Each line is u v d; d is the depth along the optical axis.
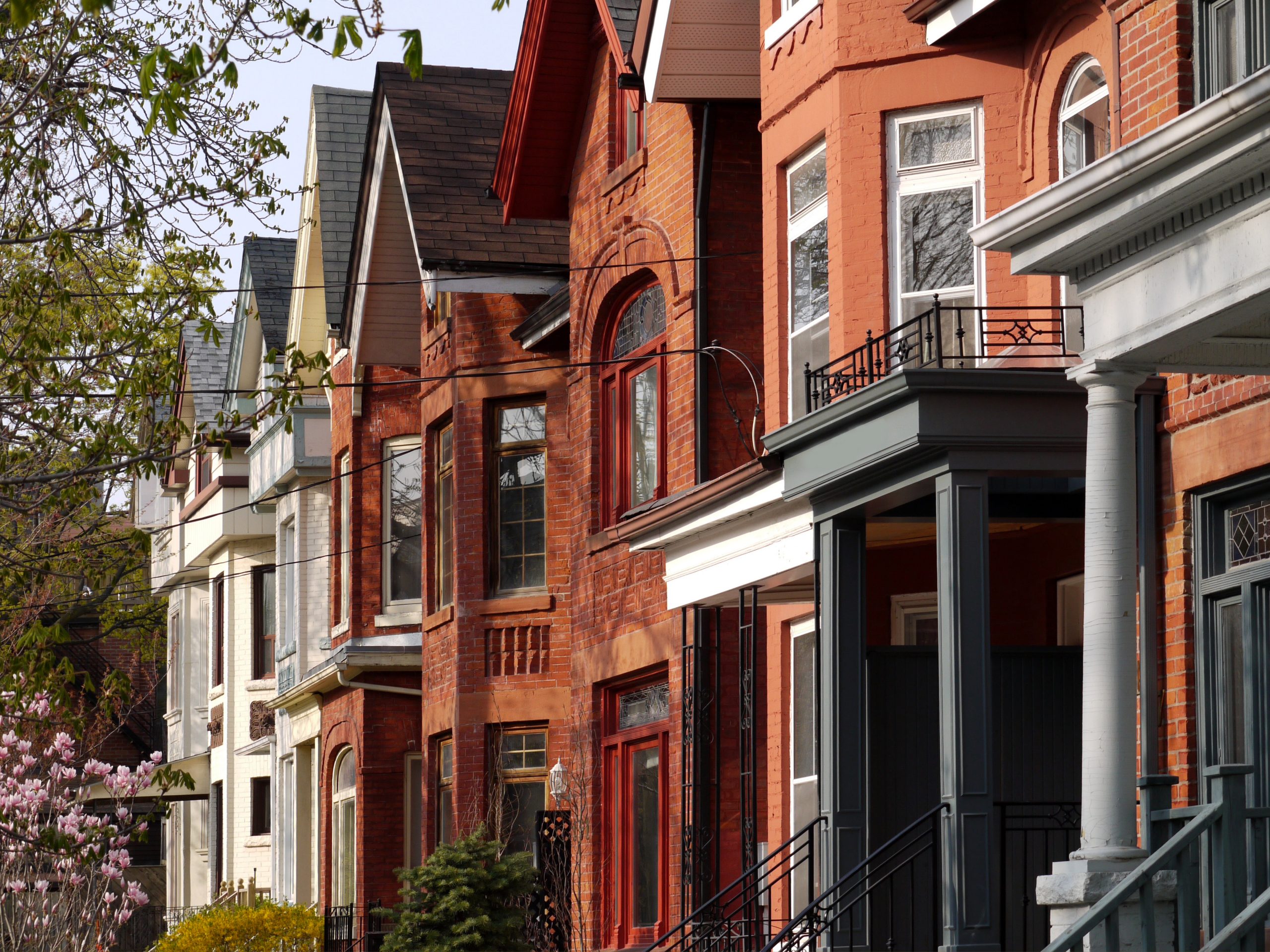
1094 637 12.45
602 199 24.88
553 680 26.39
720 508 18.42
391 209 30.70
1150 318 12.20
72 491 17.53
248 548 43.25
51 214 17.28
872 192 18.41
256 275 41.28
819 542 16.53
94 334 17.53
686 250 22.30
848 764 15.98
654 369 23.75
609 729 24.31
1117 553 12.50
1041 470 14.66
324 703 34.53
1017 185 17.72
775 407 20.25
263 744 40.88
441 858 20.77
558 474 26.69
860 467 15.33
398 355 31.92
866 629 16.28
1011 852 16.03
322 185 34.72
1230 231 11.52
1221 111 10.96
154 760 25.81
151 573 50.53
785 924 19.06
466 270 27.23
